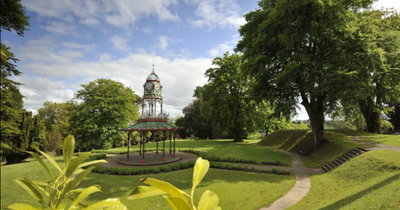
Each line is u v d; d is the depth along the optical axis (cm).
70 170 126
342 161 1509
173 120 6062
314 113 2183
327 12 1641
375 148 1552
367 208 615
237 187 1167
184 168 1730
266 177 1384
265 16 2147
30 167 1827
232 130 3825
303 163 1841
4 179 1441
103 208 128
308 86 1698
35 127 3033
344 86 1532
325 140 2172
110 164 1978
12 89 1167
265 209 889
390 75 1778
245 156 2197
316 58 1755
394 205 575
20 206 109
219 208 109
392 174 972
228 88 3509
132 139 4403
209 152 2514
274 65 2038
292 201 966
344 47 1708
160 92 2305
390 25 2361
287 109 1920
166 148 3111
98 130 3219
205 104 3516
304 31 1755
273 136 3319
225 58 3528
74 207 143
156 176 1486
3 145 1455
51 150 3297
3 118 1309
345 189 1034
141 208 912
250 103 3350
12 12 1074
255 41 1973
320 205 845
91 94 3350
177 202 94
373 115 2791
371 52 1567
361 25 1753
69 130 3375
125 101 3528
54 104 4947
